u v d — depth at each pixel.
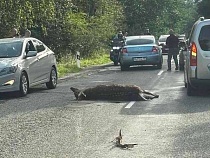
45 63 18.23
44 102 14.92
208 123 11.13
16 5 25.53
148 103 14.30
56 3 33.28
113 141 9.54
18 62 16.25
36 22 30.47
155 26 67.69
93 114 12.55
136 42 27.94
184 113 12.48
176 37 26.44
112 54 34.25
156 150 8.77
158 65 27.81
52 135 10.18
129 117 12.05
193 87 15.56
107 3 46.28
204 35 15.12
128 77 22.98
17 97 16.27
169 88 17.89
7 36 25.81
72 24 37.19
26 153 8.76
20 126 11.20
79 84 20.39
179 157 8.27
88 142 9.49
